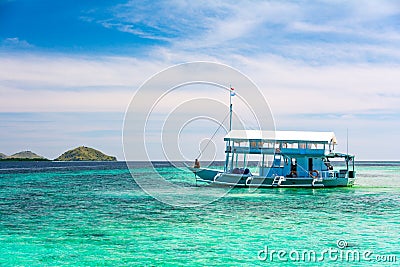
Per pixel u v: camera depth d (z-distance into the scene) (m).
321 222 30.45
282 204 40.19
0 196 47.53
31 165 176.38
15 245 23.92
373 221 30.91
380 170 149.25
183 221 30.86
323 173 52.12
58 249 23.09
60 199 44.72
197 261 20.89
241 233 26.75
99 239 25.23
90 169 126.00
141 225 29.38
